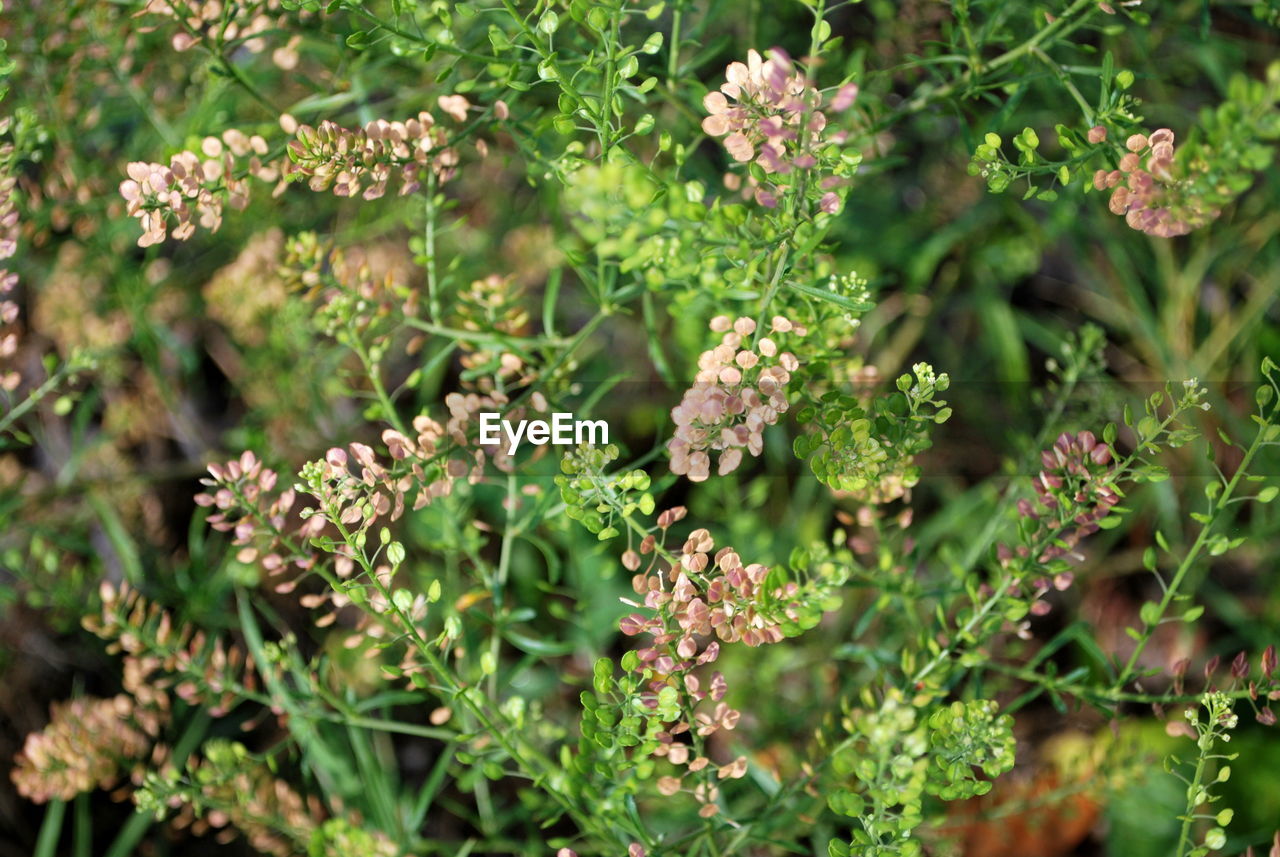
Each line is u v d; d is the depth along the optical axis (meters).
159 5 0.41
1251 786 0.50
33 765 0.44
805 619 0.36
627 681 0.36
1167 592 0.39
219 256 0.57
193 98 0.48
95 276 0.50
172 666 0.43
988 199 0.57
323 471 0.36
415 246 0.41
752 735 0.49
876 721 0.37
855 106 0.43
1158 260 0.62
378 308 0.43
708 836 0.41
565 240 0.46
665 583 0.36
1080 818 0.52
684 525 0.54
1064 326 0.68
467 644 0.48
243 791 0.43
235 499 0.38
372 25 0.43
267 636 0.57
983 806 0.50
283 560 0.38
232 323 0.51
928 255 0.57
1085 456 0.38
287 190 0.49
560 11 0.44
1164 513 0.57
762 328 0.38
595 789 0.40
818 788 0.44
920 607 0.50
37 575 0.49
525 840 0.56
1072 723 0.54
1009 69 0.42
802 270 0.39
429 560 0.55
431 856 0.50
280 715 0.44
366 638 0.44
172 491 0.62
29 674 0.56
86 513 0.54
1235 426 0.59
